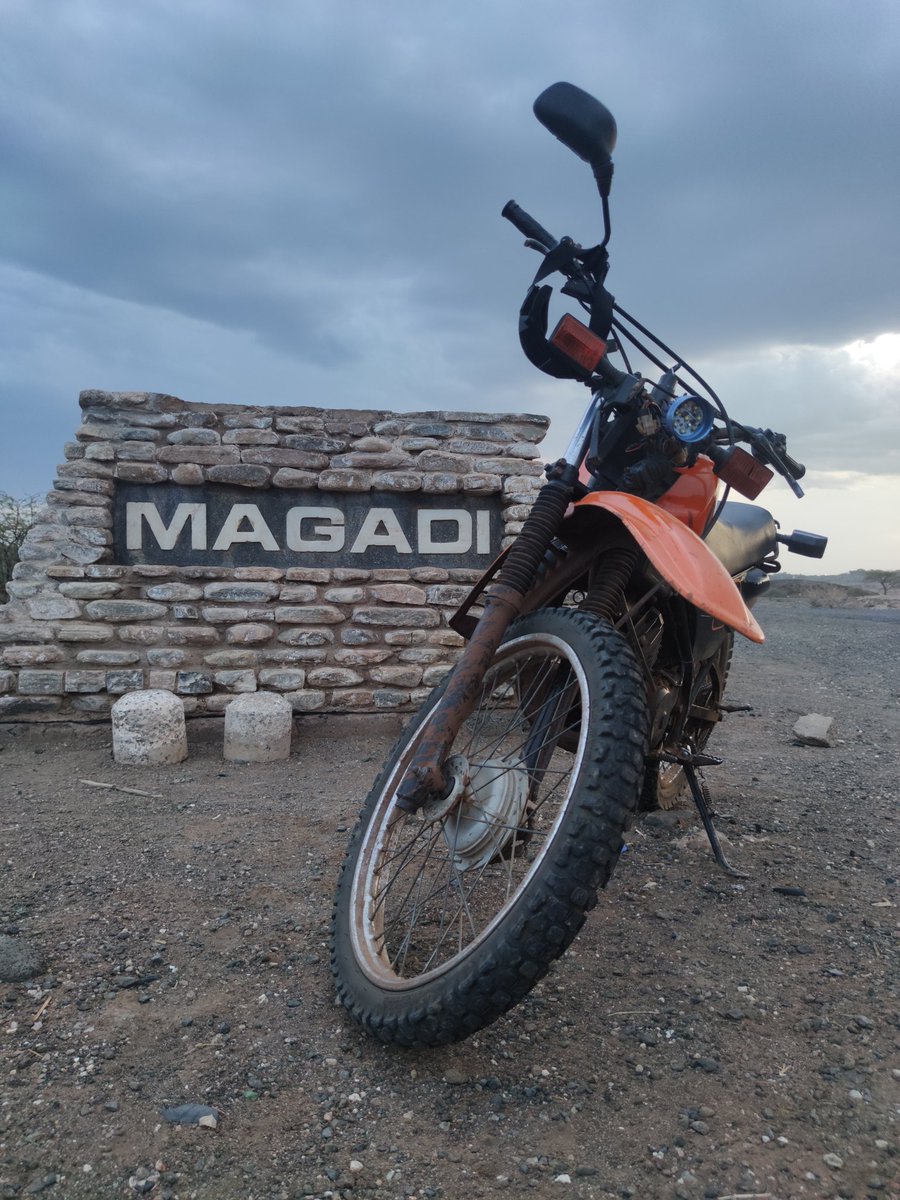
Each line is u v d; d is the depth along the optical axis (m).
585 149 2.47
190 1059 2.26
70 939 2.90
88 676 6.24
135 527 6.59
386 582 6.71
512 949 1.93
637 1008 2.48
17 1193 1.79
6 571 9.62
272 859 3.70
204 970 2.72
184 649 6.42
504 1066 2.21
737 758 5.83
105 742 6.14
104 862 3.63
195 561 6.65
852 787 5.07
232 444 6.63
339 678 6.54
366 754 5.97
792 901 3.27
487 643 2.41
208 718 6.41
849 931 3.00
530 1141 1.94
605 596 2.63
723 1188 1.78
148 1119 2.02
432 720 2.30
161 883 3.40
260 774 5.41
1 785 5.05
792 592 24.27
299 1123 2.01
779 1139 1.92
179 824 4.22
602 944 2.89
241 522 6.70
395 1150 1.92
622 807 2.00
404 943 2.51
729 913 3.15
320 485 6.69
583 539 2.83
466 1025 1.99
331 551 6.81
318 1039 2.35
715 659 3.56
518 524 6.79
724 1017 2.43
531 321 2.84
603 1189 1.79
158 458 6.54
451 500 6.97
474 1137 1.95
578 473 2.81
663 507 2.91
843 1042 2.30
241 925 3.04
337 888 2.69
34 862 3.62
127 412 6.54
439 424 6.88
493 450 6.90
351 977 2.36
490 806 2.31
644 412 2.67
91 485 6.44
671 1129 1.97
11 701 6.18
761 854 3.79
